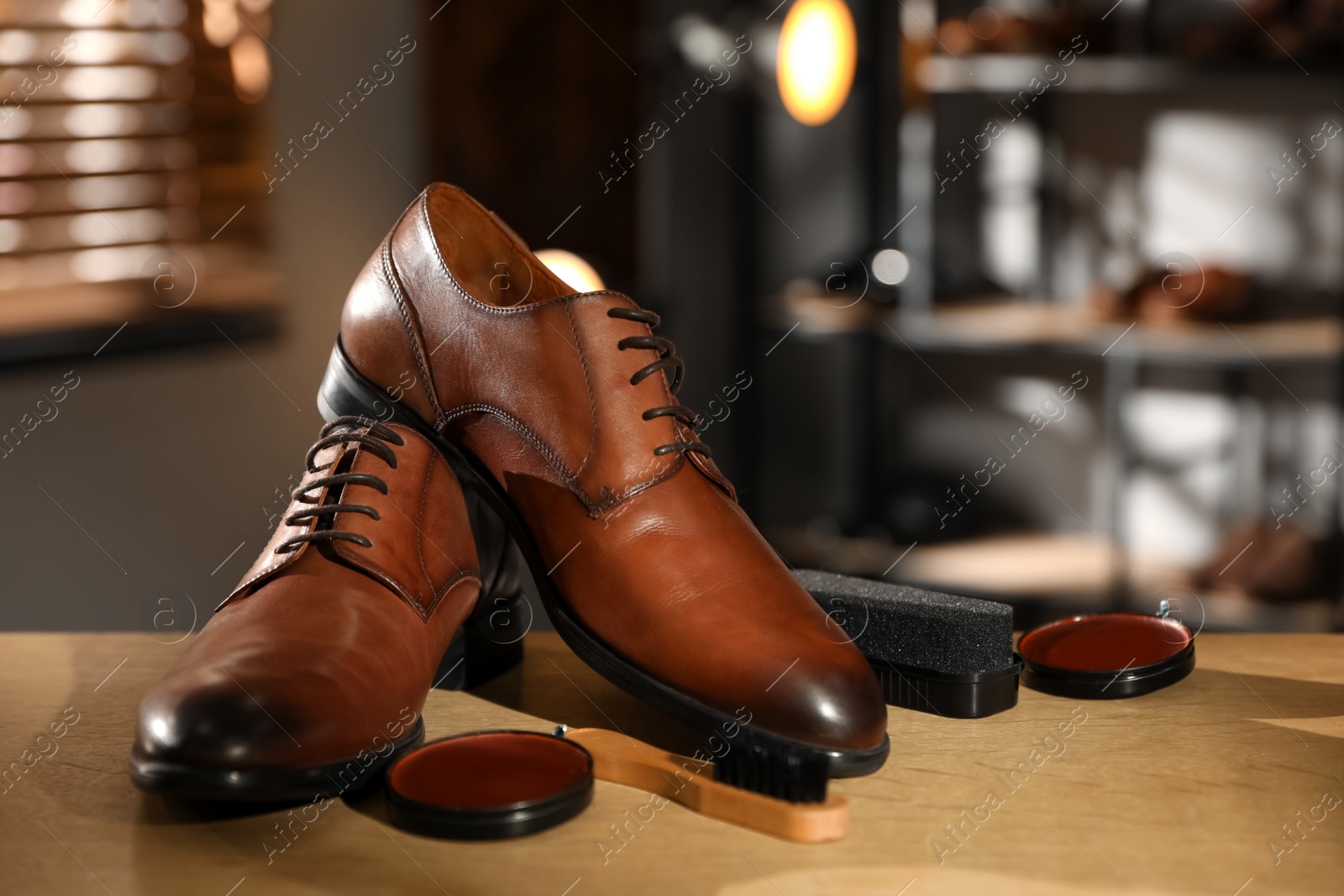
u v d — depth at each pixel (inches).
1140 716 20.7
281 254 63.9
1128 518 92.7
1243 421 87.6
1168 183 89.2
